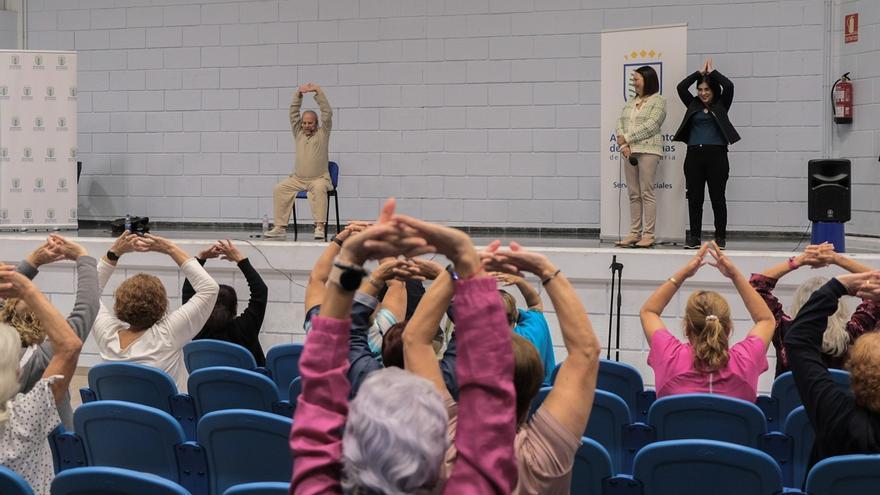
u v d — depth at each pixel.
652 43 7.93
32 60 8.79
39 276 7.75
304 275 7.37
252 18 10.62
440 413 1.45
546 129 9.94
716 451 2.62
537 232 10.01
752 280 4.42
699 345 3.65
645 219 7.70
